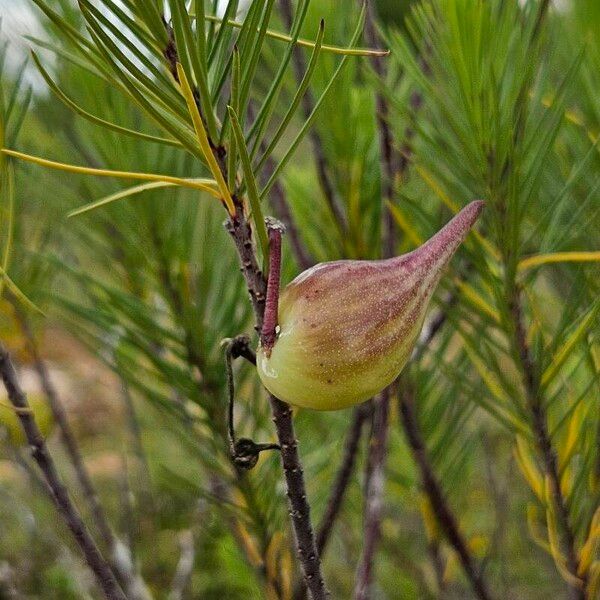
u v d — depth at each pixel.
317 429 0.62
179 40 0.37
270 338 0.37
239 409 0.56
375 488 0.47
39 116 0.52
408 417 0.50
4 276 0.42
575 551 0.46
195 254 0.51
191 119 0.38
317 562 0.39
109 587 0.43
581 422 0.46
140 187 0.39
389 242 0.47
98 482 0.95
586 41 0.44
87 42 0.38
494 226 0.44
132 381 0.48
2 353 0.43
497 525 0.71
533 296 0.47
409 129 0.50
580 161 0.47
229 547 0.55
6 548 0.78
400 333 0.37
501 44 0.43
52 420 0.57
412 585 0.73
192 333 0.48
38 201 0.54
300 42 0.38
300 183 0.52
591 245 0.48
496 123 0.43
